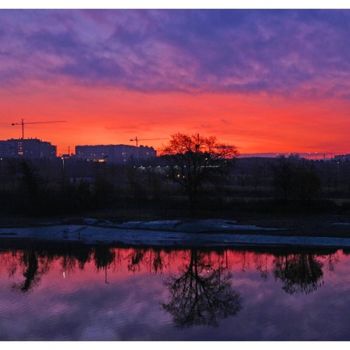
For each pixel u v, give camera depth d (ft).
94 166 456.45
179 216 219.61
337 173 410.11
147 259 141.18
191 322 76.54
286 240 166.91
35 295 95.61
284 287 102.06
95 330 72.28
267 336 68.64
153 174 296.92
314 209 227.20
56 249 160.76
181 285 106.32
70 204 241.14
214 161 231.91
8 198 246.68
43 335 70.23
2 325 75.31
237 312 82.43
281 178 240.73
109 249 159.63
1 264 134.21
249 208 231.71
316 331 70.69
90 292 98.73
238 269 124.57
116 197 265.34
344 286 101.96
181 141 233.14
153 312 83.46
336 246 157.89
